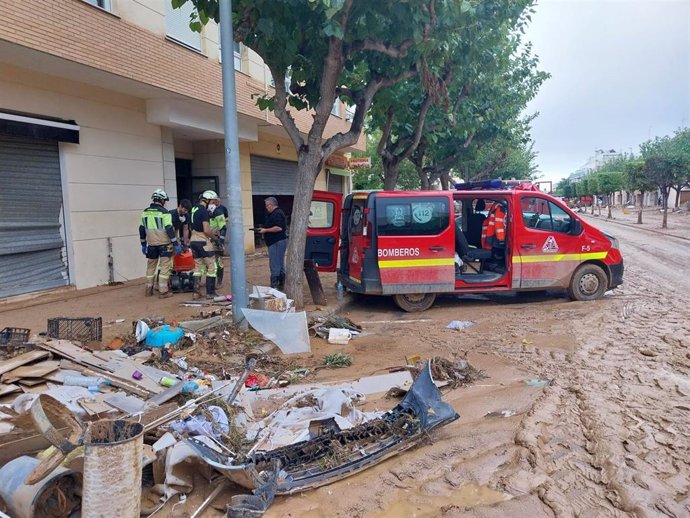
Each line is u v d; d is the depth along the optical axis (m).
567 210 9.38
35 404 2.87
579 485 3.58
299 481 3.52
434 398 4.52
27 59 8.38
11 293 9.04
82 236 10.25
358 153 28.02
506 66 14.57
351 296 10.20
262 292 7.98
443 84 10.54
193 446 3.44
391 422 4.21
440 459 3.95
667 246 18.94
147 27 10.17
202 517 3.24
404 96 11.70
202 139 15.59
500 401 5.04
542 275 9.29
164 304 8.83
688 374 5.62
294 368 6.09
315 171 8.66
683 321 7.95
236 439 3.88
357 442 4.02
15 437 3.40
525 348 6.73
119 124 11.08
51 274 9.75
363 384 5.48
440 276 8.93
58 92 9.62
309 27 8.17
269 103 9.12
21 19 7.58
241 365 6.02
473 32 9.84
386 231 8.79
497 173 36.97
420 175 18.39
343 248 9.80
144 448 3.67
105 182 10.77
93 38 8.85
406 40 8.34
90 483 2.69
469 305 9.59
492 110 16.06
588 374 5.67
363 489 3.56
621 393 5.10
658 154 28.11
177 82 10.99
